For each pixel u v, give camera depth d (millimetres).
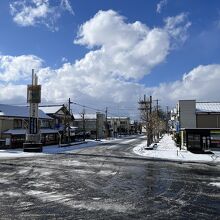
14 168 20859
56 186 14445
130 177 17469
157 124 66562
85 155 31672
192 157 30438
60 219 9094
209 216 9594
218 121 42000
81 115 85250
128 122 124938
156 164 24250
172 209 10414
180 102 43344
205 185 15094
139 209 10375
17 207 10461
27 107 51844
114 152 35906
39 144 36125
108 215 9594
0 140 40031
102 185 14867
